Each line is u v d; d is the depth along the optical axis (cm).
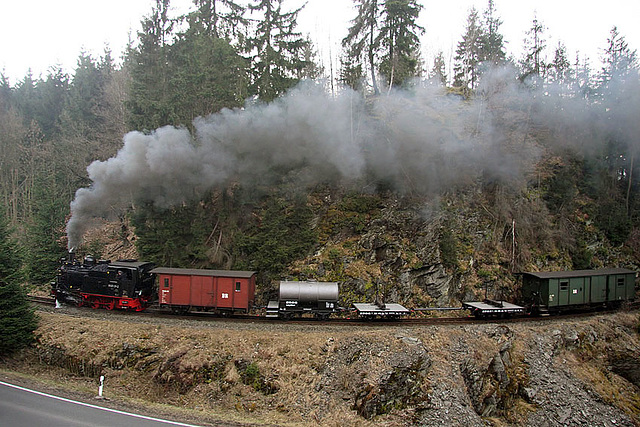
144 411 1266
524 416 1589
